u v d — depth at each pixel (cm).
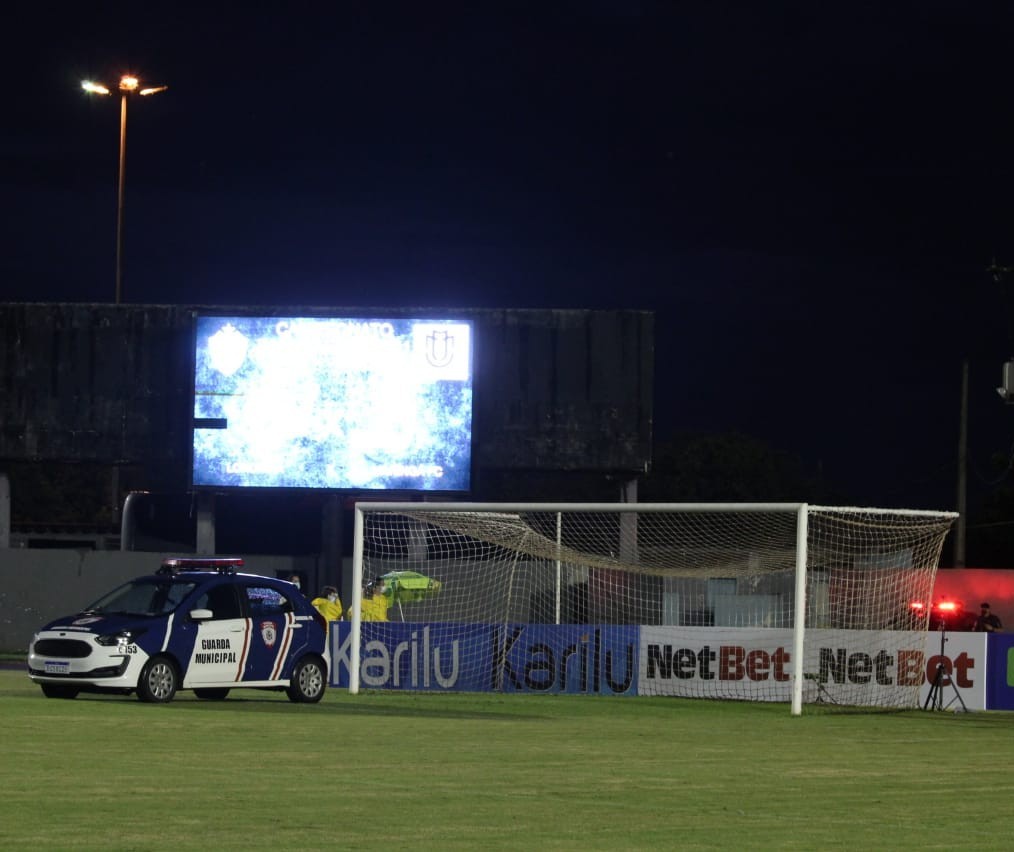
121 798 2280
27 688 4841
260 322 8081
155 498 11200
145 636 4241
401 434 8025
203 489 8075
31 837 1909
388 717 4053
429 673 5338
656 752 3231
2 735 3222
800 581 4588
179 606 4341
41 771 2597
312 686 4606
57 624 4309
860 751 3372
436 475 8012
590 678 5272
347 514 10006
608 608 7212
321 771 2695
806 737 3725
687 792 2525
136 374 8419
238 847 1862
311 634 4609
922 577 6056
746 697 5112
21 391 8431
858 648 5062
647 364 8219
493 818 2159
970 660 4969
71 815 2102
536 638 5303
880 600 6162
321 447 8038
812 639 5088
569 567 7488
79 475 15538
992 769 3014
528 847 1908
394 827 2053
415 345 8038
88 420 8412
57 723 3522
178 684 4297
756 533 7081
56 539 11944
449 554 8044
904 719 4478
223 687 4406
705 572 6006
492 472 8281
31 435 8412
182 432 8375
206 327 8088
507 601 7512
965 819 2255
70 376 8431
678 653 5200
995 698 4934
